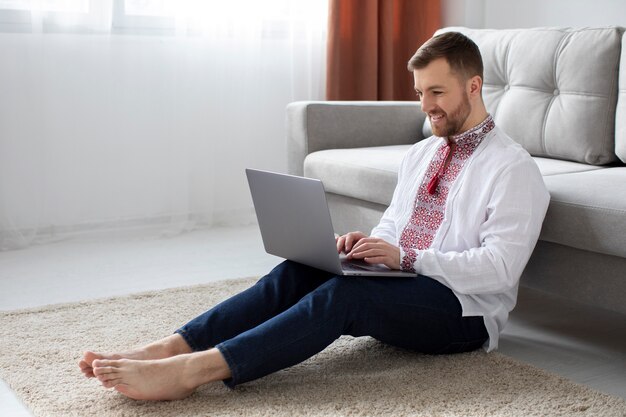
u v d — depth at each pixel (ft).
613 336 7.52
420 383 6.16
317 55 12.84
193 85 11.91
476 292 6.32
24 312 7.95
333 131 9.98
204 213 12.21
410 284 6.22
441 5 13.71
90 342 7.16
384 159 8.90
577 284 6.82
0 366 6.59
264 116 12.57
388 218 7.27
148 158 11.75
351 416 5.60
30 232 11.01
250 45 12.25
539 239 7.06
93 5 11.04
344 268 6.15
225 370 5.74
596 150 8.26
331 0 12.45
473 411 5.68
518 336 7.49
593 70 8.34
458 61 6.33
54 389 6.11
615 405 5.80
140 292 8.66
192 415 5.63
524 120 8.89
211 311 6.28
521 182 6.31
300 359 5.90
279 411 5.68
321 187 5.86
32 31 10.73
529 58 8.98
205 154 12.11
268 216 6.65
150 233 11.74
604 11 11.85
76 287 9.06
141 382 5.68
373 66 12.94
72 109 11.16
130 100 11.53
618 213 6.36
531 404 5.81
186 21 11.69
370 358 6.72
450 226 6.54
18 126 10.82
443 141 6.85
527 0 13.08
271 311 6.41
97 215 11.53
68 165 11.25
